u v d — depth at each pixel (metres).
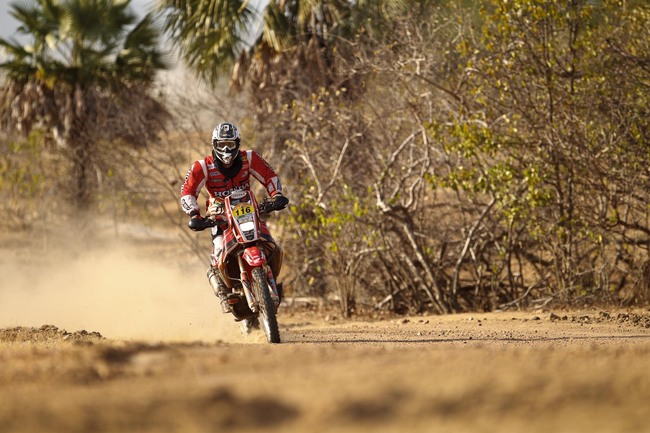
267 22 45.12
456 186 30.78
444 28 34.72
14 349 15.38
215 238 19.30
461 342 18.36
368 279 37.53
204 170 19.34
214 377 10.02
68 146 56.31
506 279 35.09
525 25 29.39
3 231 56.78
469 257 35.62
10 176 53.81
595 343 17.52
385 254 36.59
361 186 35.47
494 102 30.81
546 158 29.97
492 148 29.45
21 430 7.79
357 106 36.16
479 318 27.66
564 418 7.99
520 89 30.12
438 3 36.50
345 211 34.09
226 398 8.58
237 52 47.19
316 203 33.84
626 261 32.00
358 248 35.66
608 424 7.80
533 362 10.54
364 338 20.31
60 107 59.28
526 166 30.28
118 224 54.91
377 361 10.96
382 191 33.41
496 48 30.41
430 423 7.86
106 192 48.31
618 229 32.06
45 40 59.75
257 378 9.82
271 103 43.62
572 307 31.31
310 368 10.46
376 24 41.75
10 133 58.25
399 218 33.41
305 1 44.03
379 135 35.28
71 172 54.88
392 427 7.77
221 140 18.92
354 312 36.38
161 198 48.00
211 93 43.84
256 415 8.15
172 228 55.53
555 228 30.59
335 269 35.91
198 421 7.96
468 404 8.38
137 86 52.78
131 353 12.35
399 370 9.99
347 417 8.05
